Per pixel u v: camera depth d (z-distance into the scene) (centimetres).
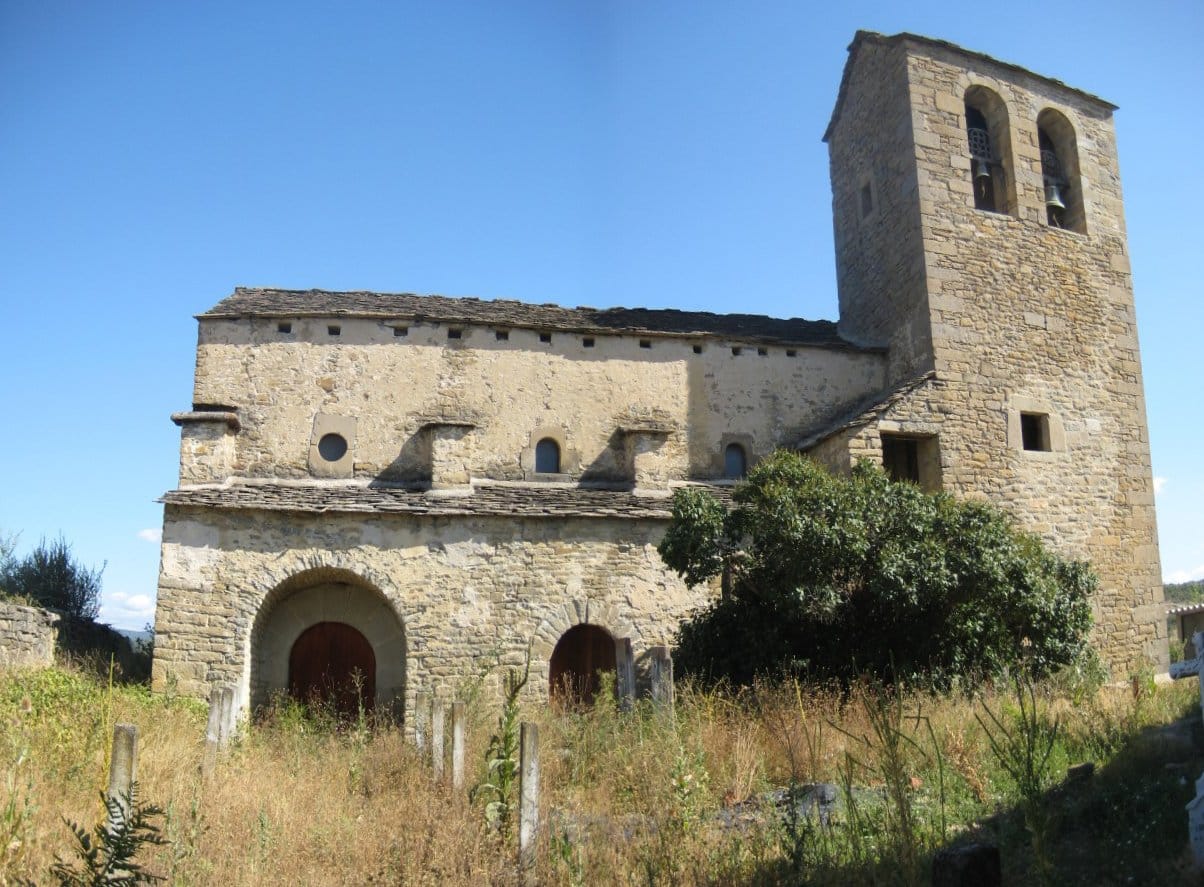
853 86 2127
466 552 1541
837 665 1347
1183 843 647
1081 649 1430
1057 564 1484
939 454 1711
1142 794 735
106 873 561
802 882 632
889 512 1368
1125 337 1970
